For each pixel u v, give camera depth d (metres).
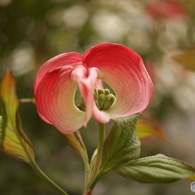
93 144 1.17
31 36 1.24
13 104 0.46
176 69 1.28
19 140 0.48
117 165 0.48
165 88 1.35
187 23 1.35
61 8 1.22
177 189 1.30
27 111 1.13
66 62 0.47
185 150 1.54
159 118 1.34
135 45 1.32
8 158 1.09
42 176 0.49
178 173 0.47
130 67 0.47
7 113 0.46
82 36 1.28
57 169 1.10
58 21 1.26
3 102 0.46
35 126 1.14
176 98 1.37
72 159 1.21
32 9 1.19
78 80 0.45
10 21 1.20
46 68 0.47
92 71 0.46
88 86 0.45
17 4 1.18
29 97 1.14
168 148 1.46
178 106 1.39
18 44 1.23
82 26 1.28
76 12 1.29
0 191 1.03
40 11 1.19
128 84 0.48
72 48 1.29
